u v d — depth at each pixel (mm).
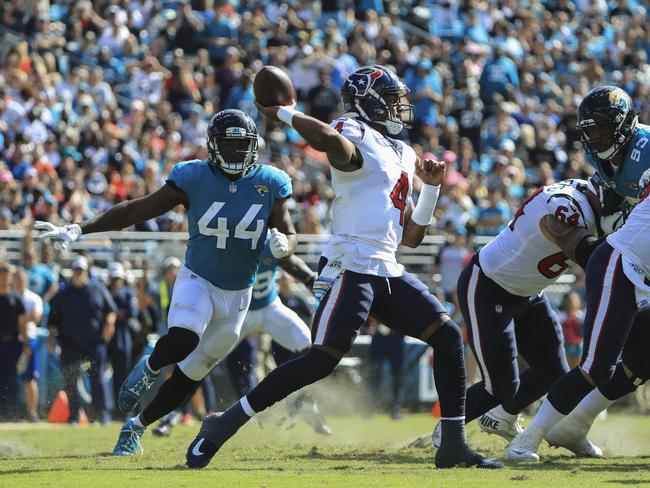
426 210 25250
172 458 27281
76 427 44438
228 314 26969
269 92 24062
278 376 23516
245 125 25656
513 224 27125
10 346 46469
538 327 28469
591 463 25984
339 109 66125
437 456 24188
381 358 51844
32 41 68750
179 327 25984
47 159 57875
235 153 25688
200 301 26234
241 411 23781
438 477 22047
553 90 75250
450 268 53844
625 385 26125
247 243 26359
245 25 71438
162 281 47250
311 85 67812
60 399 47188
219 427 23969
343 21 76312
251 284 27188
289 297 47688
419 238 25469
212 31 70375
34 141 58719
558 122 72688
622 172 25922
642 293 24281
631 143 25656
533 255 26734
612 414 50500
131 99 66625
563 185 26516
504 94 71500
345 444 33344
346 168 23438
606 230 26344
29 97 59969
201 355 27406
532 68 76812
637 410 50406
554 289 57344
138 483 20953
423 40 77375
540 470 23875
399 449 30734
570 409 25781
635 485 20969
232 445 32688
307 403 37125
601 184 26359
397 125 24375
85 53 68875
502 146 66188
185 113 65312
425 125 66875
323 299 23641
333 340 23219
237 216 26062
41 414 49500
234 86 66562
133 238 52688
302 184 59500
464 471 23188
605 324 24406
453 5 81312
